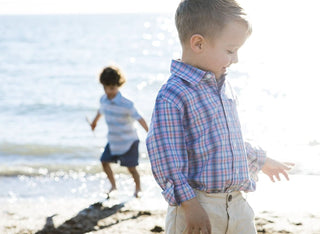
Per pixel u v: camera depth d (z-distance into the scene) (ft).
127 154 17.60
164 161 6.08
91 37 151.02
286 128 21.50
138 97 46.91
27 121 43.01
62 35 170.81
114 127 17.49
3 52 120.26
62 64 93.30
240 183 6.38
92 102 51.93
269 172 7.26
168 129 6.15
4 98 55.93
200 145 6.21
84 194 20.71
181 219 6.33
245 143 7.13
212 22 6.09
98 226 12.59
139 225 12.39
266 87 25.36
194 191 6.24
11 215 14.01
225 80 6.72
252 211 6.75
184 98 6.21
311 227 11.34
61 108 48.88
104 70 17.25
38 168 26.17
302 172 17.65
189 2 6.33
